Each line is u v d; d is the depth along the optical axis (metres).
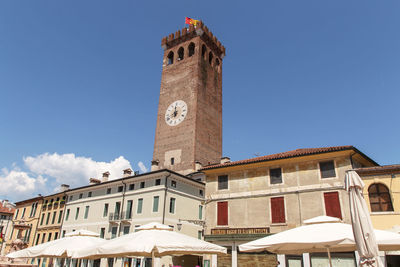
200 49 61.97
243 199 28.67
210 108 60.34
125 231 38.88
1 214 66.94
